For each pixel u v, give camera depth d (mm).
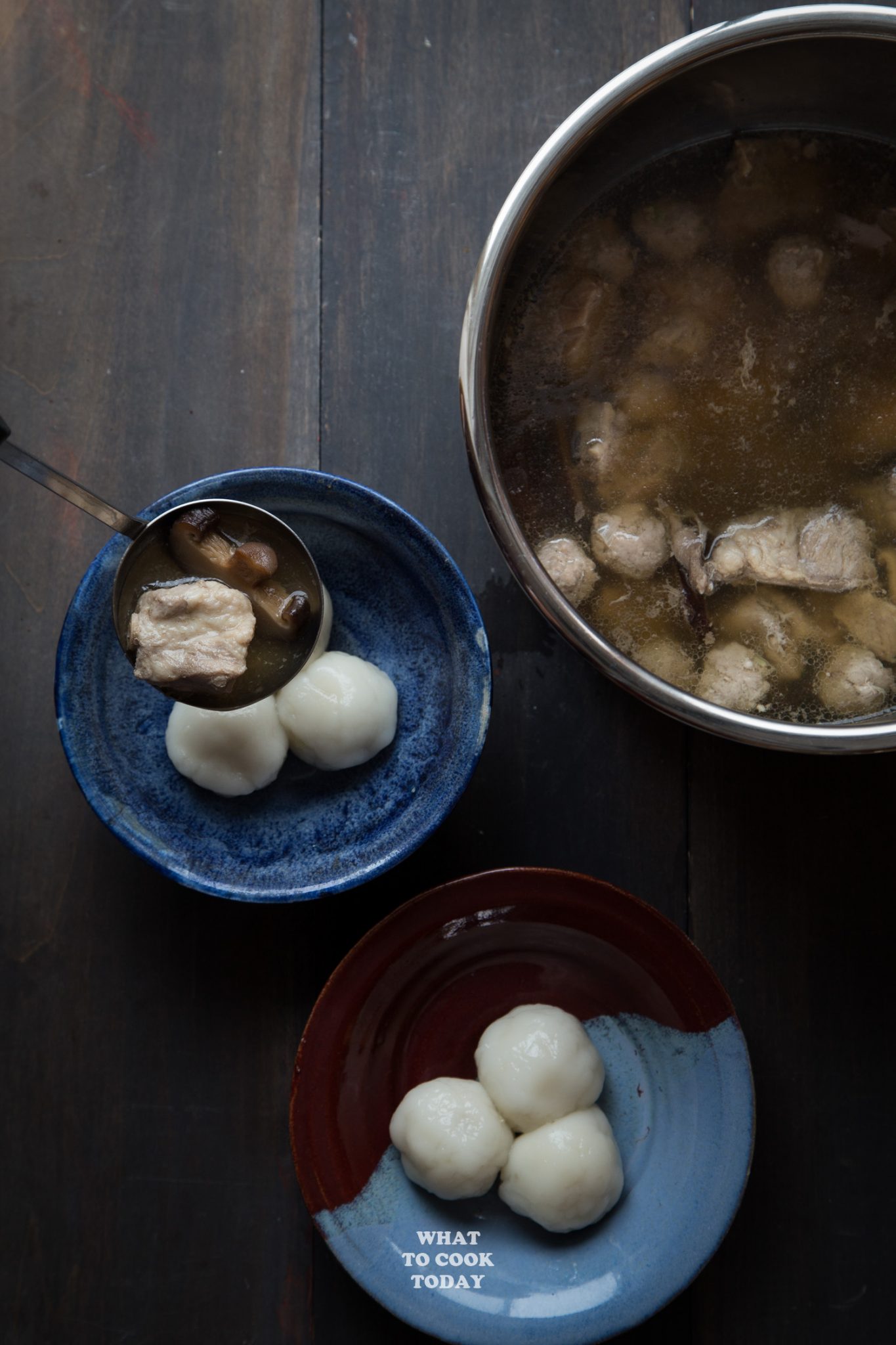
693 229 711
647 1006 759
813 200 713
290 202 785
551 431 710
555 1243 749
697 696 687
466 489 784
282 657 722
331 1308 768
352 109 784
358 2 784
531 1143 739
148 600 703
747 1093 739
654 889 781
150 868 781
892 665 711
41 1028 775
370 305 784
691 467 713
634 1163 758
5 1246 771
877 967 781
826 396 715
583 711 783
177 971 777
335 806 764
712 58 662
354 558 765
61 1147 773
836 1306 770
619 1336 763
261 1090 774
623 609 712
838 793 785
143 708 762
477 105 784
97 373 783
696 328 713
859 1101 776
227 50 785
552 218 693
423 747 764
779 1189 774
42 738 782
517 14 784
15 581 782
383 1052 760
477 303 652
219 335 784
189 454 783
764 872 782
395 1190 752
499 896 742
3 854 781
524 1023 747
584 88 784
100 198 784
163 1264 769
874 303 714
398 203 784
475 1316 731
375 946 736
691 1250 735
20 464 678
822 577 706
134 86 785
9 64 784
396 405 784
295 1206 771
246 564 709
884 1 741
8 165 784
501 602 784
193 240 785
